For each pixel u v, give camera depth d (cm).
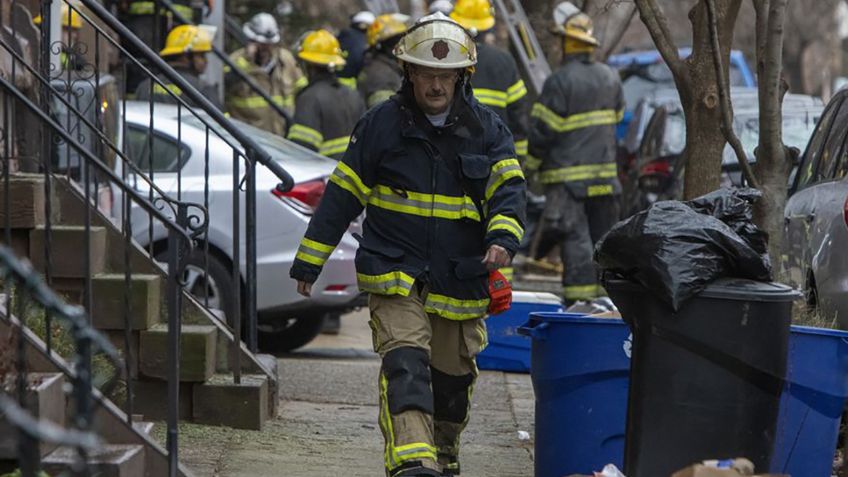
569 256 3153
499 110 3042
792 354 1477
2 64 2041
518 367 2605
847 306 1920
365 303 2616
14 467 1310
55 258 1820
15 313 1577
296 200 2533
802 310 1936
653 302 1320
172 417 1441
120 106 2644
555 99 3106
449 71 1416
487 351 2609
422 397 1375
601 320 1498
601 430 1502
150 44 3678
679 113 3869
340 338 3212
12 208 1797
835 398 1488
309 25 5550
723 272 1323
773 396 1326
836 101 2341
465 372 1488
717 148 1973
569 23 3120
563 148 3127
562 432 1517
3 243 1797
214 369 1961
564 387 1513
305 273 1449
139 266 1930
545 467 1540
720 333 1309
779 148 1930
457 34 1418
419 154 1436
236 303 1950
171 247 1426
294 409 2128
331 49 3219
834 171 2131
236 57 3966
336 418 2072
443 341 1470
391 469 1359
